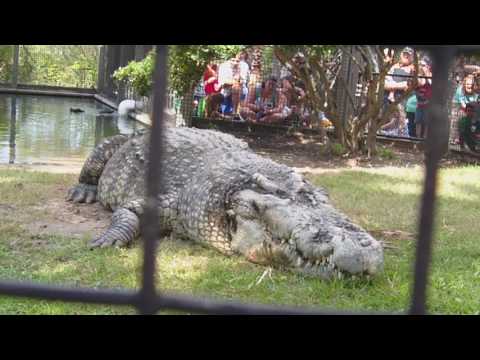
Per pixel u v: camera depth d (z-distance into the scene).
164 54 1.24
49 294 1.25
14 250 4.65
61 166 8.77
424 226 1.19
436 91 1.16
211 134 6.49
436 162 1.18
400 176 9.16
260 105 14.23
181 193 5.42
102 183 6.39
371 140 11.41
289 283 4.11
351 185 8.18
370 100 11.15
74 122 14.98
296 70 11.17
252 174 4.96
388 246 5.20
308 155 11.45
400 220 6.21
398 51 10.67
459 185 8.55
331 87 12.51
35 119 15.17
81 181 6.85
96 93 23.67
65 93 23.52
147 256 1.26
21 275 4.05
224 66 13.95
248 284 4.07
